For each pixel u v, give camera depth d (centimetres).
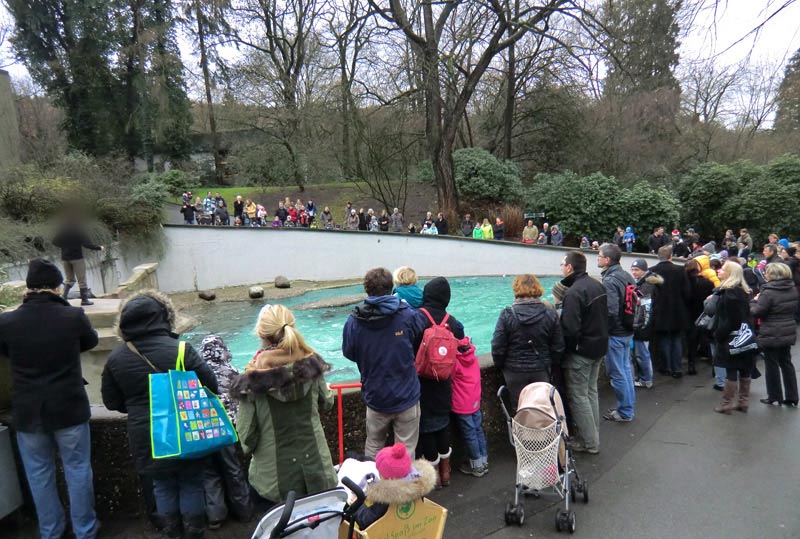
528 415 377
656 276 687
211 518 363
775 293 584
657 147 2714
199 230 1875
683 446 495
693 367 731
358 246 1939
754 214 2334
